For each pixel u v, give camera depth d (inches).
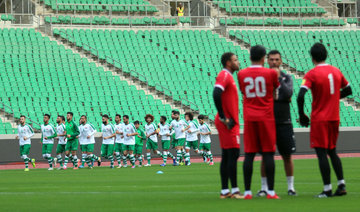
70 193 1706.4
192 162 4190.5
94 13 6466.5
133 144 3641.7
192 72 5876.0
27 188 1956.2
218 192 1672.0
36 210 1272.1
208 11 6914.4
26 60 5359.3
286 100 1477.6
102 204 1371.8
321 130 1486.2
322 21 7032.5
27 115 4815.5
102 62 5733.3
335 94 1494.8
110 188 1898.4
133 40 6067.9
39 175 2822.3
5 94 4940.9
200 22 6668.3
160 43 6141.7
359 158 4143.7
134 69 5718.5
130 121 5132.9
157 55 5949.8
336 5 7298.2
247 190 1428.4
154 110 5300.2
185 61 5989.2
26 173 3058.6
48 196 1612.9
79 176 2677.2
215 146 5064.0
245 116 1430.9
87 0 6525.6
